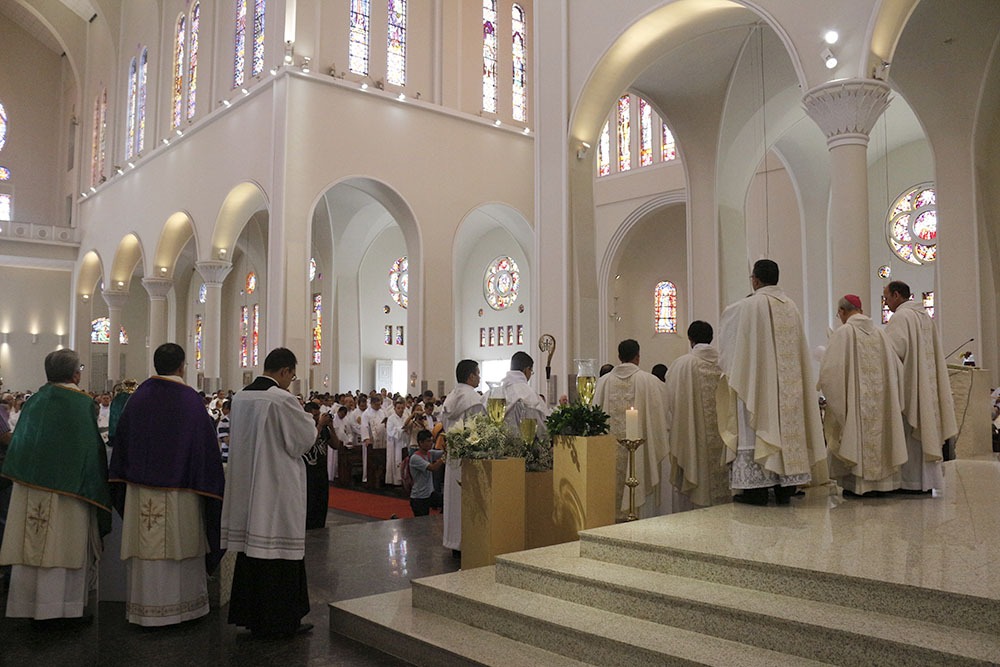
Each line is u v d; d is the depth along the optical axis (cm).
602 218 2575
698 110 1469
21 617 571
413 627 506
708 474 741
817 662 380
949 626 377
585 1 1335
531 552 570
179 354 580
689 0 1180
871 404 662
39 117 3659
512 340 3028
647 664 406
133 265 3094
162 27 2838
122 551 553
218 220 2305
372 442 1642
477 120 2348
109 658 500
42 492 561
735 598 433
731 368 635
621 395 787
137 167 2873
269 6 2123
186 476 555
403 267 3100
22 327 3516
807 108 1016
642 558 510
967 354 1207
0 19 3578
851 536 511
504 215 2503
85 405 575
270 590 532
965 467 892
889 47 995
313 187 2003
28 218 3584
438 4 2319
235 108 2217
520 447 679
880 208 2162
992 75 1243
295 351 1930
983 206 1276
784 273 2061
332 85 2062
